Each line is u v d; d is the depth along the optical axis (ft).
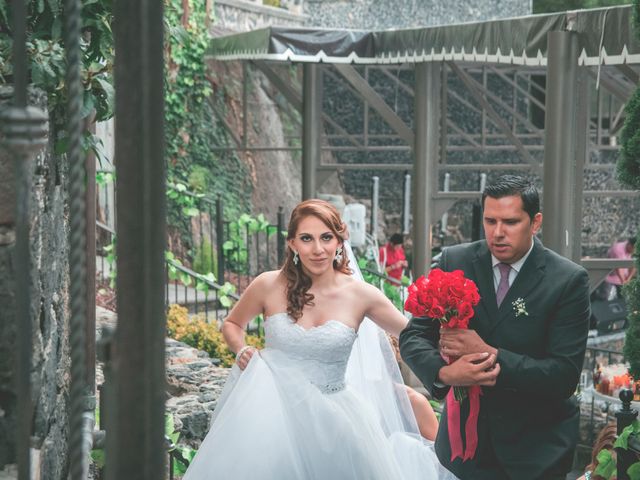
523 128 65.82
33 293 8.72
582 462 25.66
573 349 10.65
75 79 4.66
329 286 13.65
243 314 14.01
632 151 12.84
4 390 8.43
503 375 10.48
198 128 49.44
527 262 10.98
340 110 63.87
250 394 13.15
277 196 55.98
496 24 27.09
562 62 23.40
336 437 12.95
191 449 17.30
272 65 57.98
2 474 8.31
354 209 49.70
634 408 16.47
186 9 43.32
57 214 10.83
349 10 63.72
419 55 32.60
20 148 4.97
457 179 65.67
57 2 10.46
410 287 10.84
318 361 13.26
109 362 4.88
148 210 4.58
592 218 64.59
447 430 11.56
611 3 76.38
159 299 4.66
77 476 4.56
